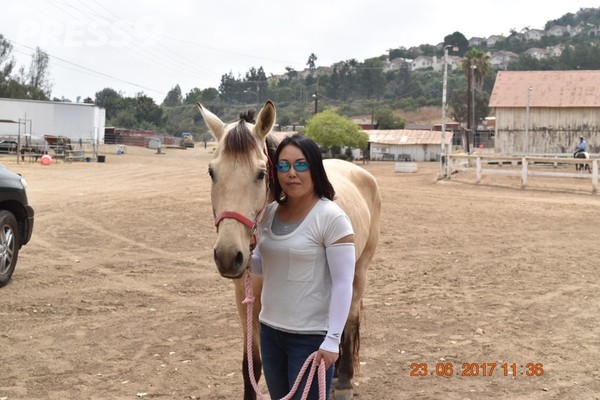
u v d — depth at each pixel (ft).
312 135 155.33
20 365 16.28
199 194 57.88
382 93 526.57
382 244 34.76
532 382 15.12
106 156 150.10
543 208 51.42
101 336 18.74
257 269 10.54
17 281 25.30
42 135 164.14
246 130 10.48
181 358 16.89
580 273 27.76
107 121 362.33
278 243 9.73
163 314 21.16
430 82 550.36
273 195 10.84
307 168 9.62
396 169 116.47
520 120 131.75
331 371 9.95
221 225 9.89
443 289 24.75
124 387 14.85
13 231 24.91
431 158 197.06
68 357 16.90
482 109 328.29
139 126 364.79
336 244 9.50
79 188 67.05
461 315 20.99
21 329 19.26
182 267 28.63
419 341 18.25
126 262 29.48
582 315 20.98
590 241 36.47
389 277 26.89
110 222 41.32
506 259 30.94
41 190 64.34
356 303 15.42
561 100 129.08
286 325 9.74
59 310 21.40
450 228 40.55
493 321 20.26
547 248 34.06
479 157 75.36
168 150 211.61
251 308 10.35
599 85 131.54
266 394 14.43
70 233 37.19
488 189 69.67
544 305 22.26
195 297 23.49
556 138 129.59
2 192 24.32
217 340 18.44
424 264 29.63
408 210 48.91
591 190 67.36
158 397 14.28
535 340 18.33
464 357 16.89
